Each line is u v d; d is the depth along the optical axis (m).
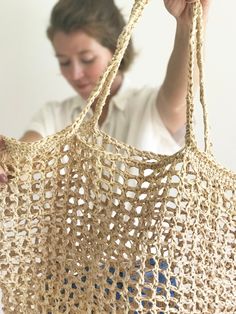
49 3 1.13
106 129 1.05
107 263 0.61
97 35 1.00
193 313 0.60
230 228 0.61
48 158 0.65
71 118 1.11
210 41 1.11
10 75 1.15
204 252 0.60
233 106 1.13
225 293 0.62
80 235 0.65
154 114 0.99
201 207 0.59
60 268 0.66
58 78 1.16
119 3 1.12
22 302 0.68
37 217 0.66
